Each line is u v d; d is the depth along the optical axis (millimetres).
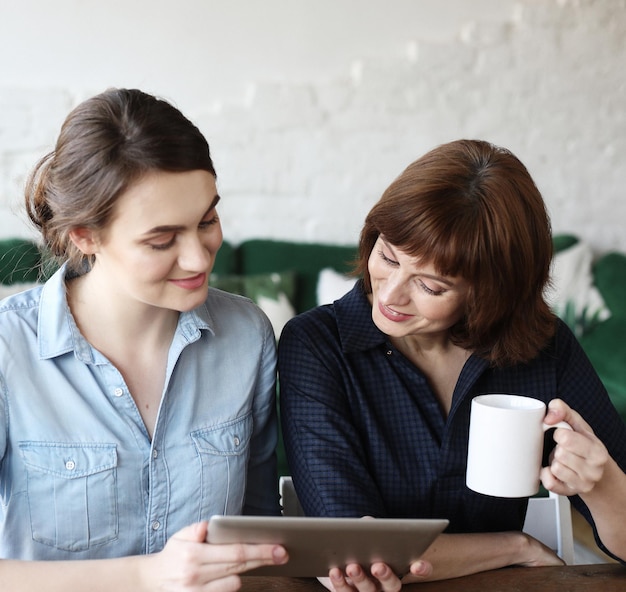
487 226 1240
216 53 3457
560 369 1476
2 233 3307
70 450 1241
